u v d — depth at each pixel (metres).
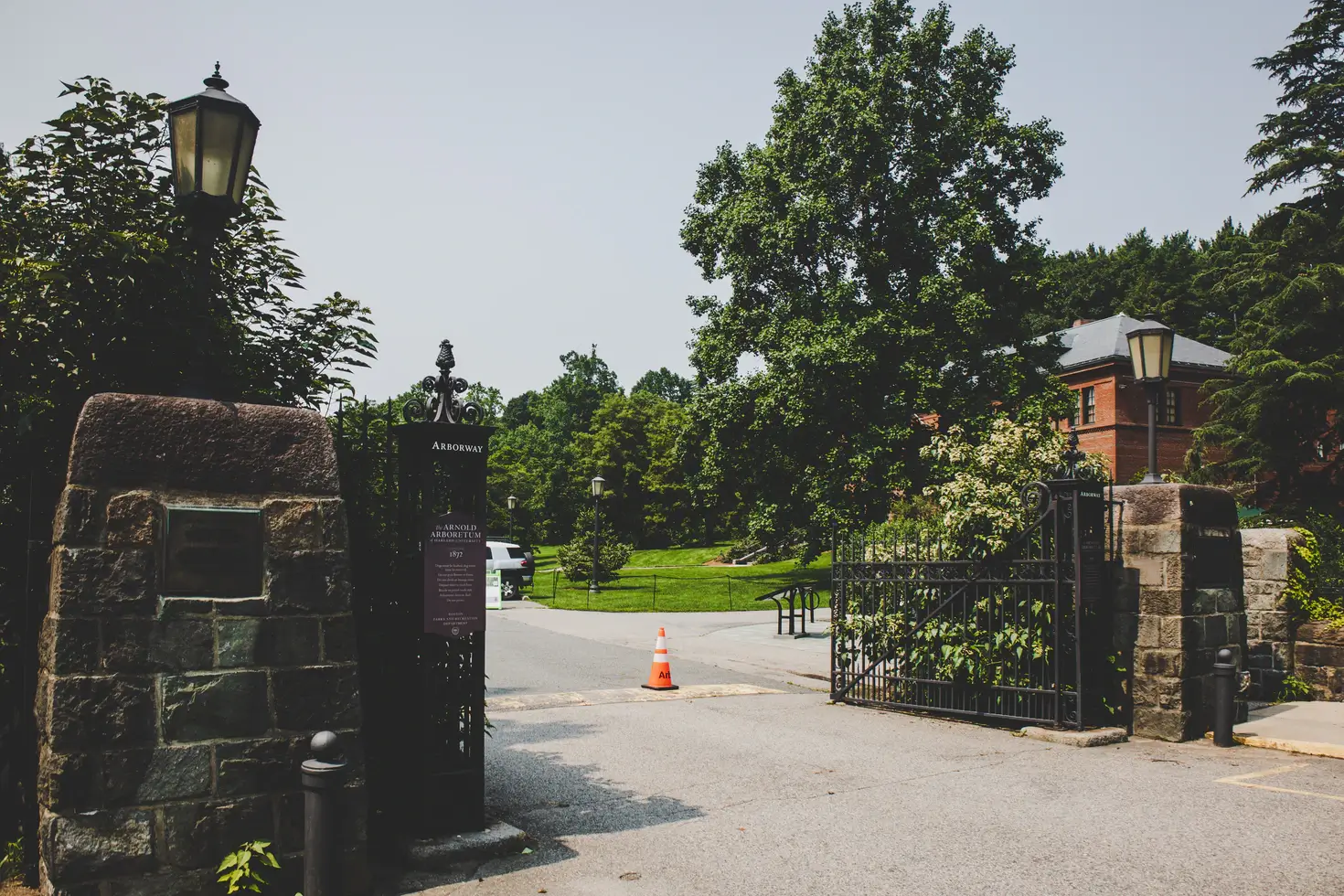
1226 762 8.02
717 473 32.91
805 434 30.39
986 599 9.86
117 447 4.41
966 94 31.31
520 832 5.70
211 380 5.69
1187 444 42.81
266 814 4.54
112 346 5.34
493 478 71.81
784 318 30.22
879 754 8.32
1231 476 34.56
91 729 4.18
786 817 6.36
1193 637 9.05
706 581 36.38
